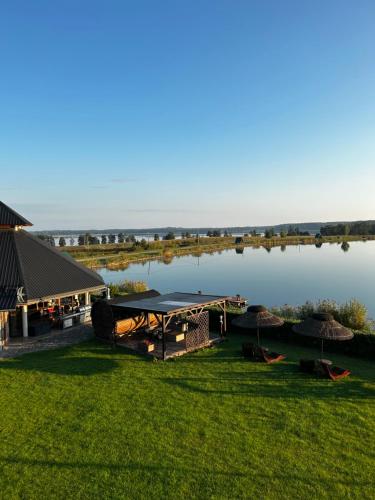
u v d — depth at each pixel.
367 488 8.30
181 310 17.30
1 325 18.55
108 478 8.55
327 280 49.19
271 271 59.19
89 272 24.80
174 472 8.77
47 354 17.17
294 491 8.19
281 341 20.31
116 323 19.12
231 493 8.12
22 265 21.05
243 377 14.54
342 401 12.48
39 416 11.27
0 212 23.28
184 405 12.06
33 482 8.41
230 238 148.75
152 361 16.28
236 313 22.11
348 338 14.55
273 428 10.70
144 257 85.69
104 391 13.06
